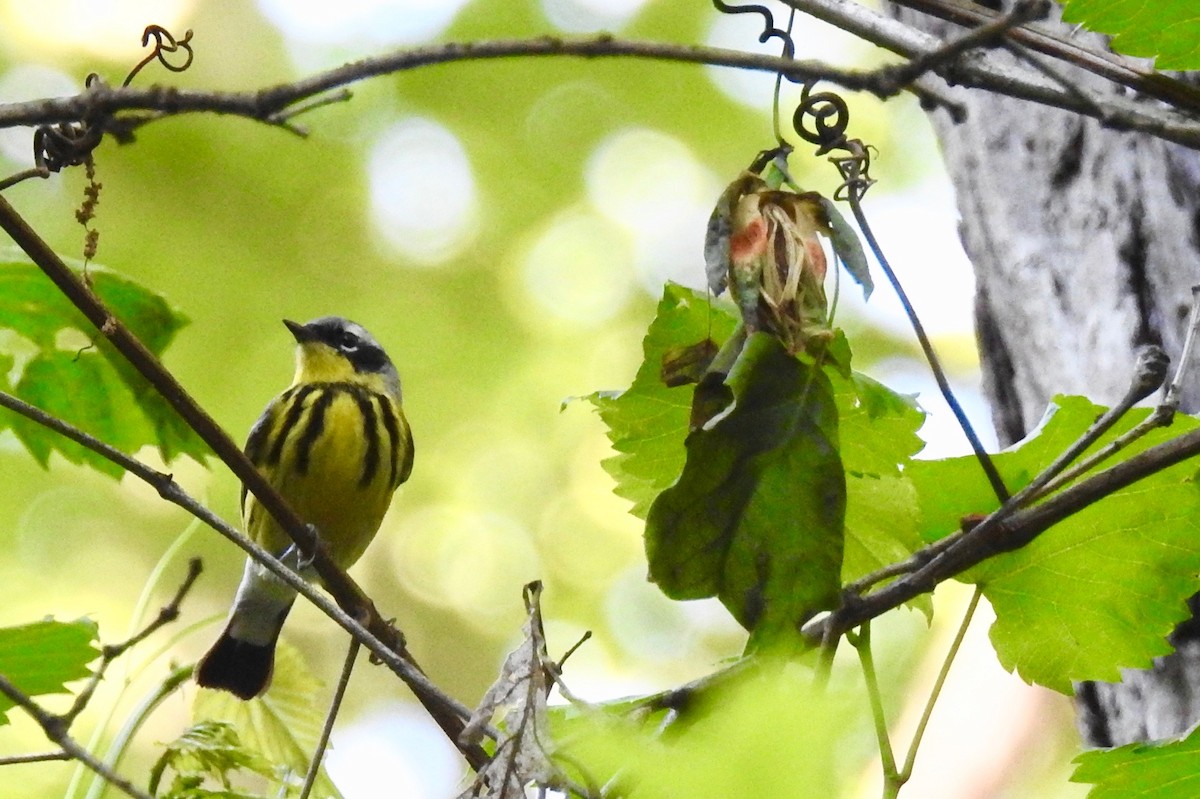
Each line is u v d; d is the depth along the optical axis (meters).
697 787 3.18
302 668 8.46
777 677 4.88
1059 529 6.06
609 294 20.06
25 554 18.47
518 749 4.61
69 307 8.30
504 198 19.83
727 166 19.88
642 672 19.45
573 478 20.05
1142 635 6.22
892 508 6.34
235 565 19.09
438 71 19.41
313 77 5.51
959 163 8.98
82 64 19.45
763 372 5.08
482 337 19.81
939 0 5.72
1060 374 7.91
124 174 18.94
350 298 19.42
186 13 19.70
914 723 9.45
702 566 5.08
